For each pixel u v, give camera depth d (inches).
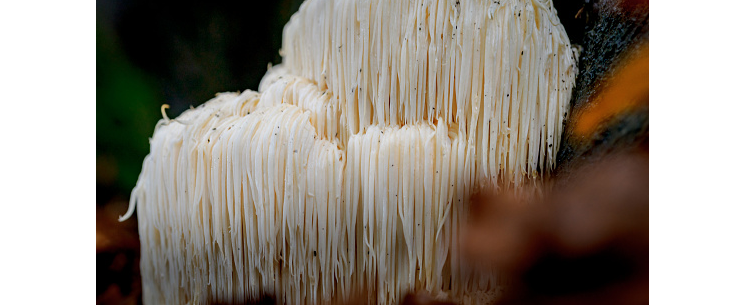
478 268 10.5
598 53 10.3
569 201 10.4
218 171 10.3
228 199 10.3
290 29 11.9
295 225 10.3
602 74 10.2
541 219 10.4
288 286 10.7
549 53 10.2
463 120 10.1
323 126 10.5
